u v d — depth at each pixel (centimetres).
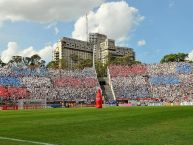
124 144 1745
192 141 1806
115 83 14275
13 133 2353
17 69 13588
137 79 14400
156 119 3503
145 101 12938
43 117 4400
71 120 3644
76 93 13412
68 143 1806
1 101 11719
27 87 12912
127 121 3312
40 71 13950
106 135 2133
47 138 2025
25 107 10900
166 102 12550
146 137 1998
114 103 12850
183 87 13450
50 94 12975
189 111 5166
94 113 5231
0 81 12688
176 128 2484
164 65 14750
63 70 14462
